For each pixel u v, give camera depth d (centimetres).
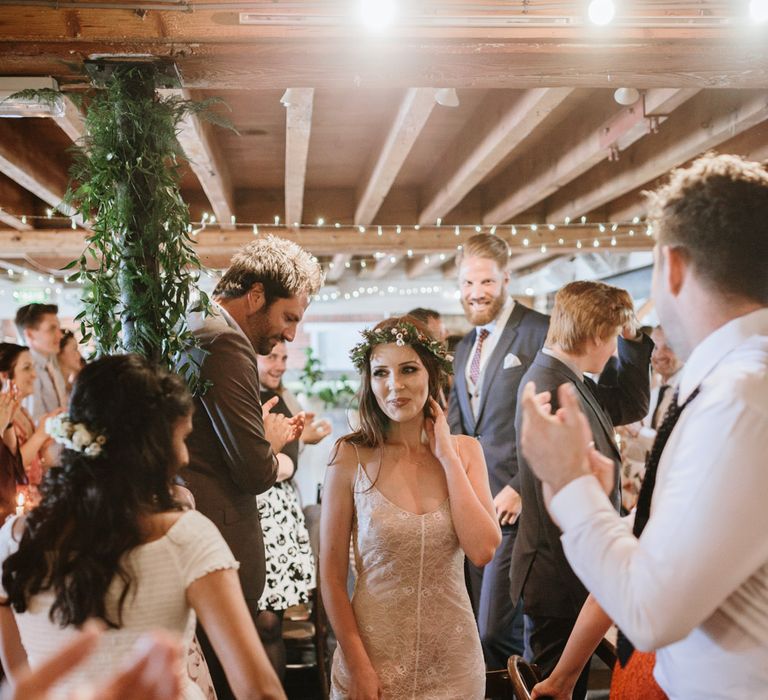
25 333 504
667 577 114
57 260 638
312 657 420
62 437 145
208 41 248
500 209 590
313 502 747
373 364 223
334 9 252
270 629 360
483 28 258
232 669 146
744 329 127
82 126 353
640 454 446
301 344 1102
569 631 283
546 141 481
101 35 244
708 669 125
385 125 417
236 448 246
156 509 151
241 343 254
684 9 263
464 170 452
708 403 119
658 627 114
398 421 223
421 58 258
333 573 222
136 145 246
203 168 423
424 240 629
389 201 625
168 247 248
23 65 245
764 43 266
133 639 143
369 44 254
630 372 324
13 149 401
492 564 358
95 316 245
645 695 145
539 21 259
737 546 112
